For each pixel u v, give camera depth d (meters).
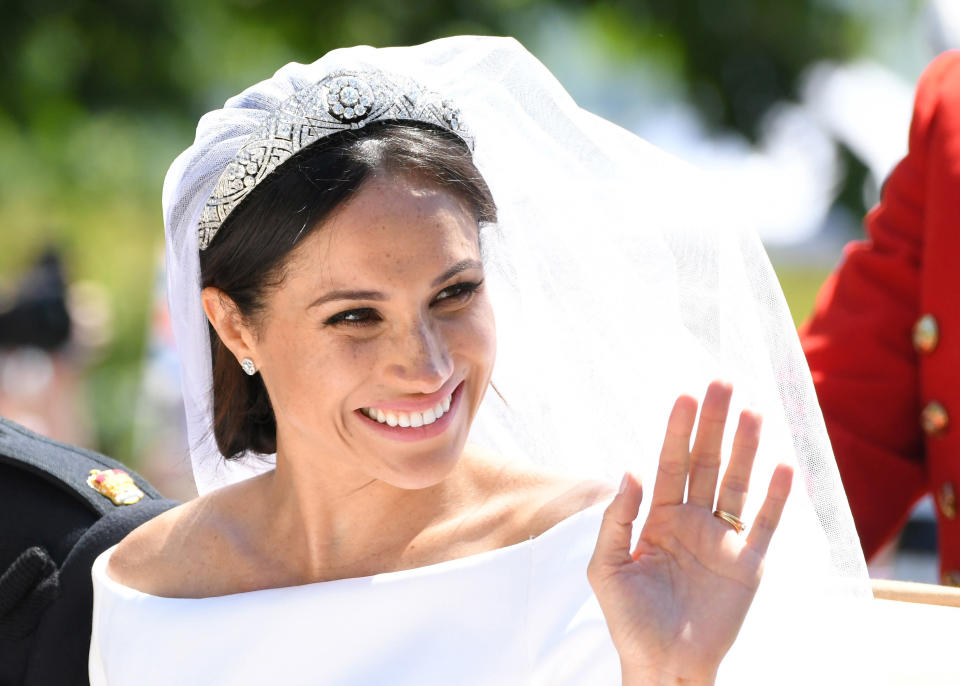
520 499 8.14
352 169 7.39
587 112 8.33
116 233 49.91
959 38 10.73
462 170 7.67
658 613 6.86
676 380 8.20
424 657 7.85
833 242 41.41
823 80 37.94
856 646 7.68
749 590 6.86
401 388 7.49
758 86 37.41
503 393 8.67
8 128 38.94
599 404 8.41
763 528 6.93
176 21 38.00
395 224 7.38
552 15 38.78
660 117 41.19
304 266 7.50
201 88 39.34
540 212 8.44
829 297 10.79
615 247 8.32
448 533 8.13
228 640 8.30
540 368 8.55
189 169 8.12
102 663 8.89
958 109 10.05
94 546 9.48
